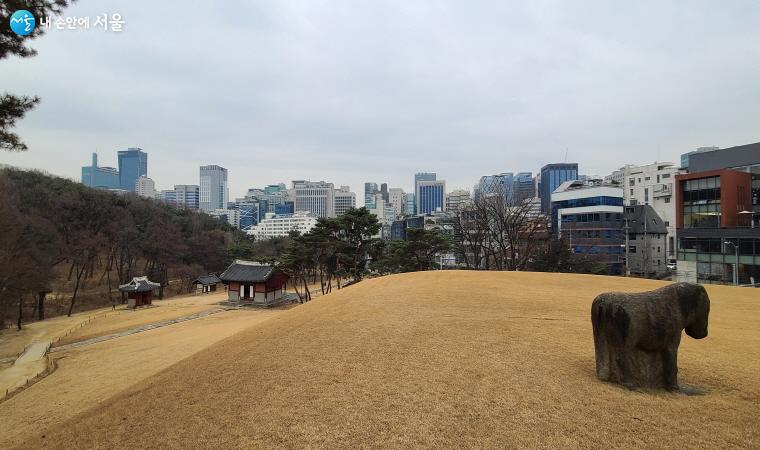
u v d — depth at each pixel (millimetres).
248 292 51750
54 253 57438
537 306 16781
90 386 18578
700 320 8242
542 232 50688
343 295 23203
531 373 9102
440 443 6453
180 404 8812
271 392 8836
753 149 50875
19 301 42000
